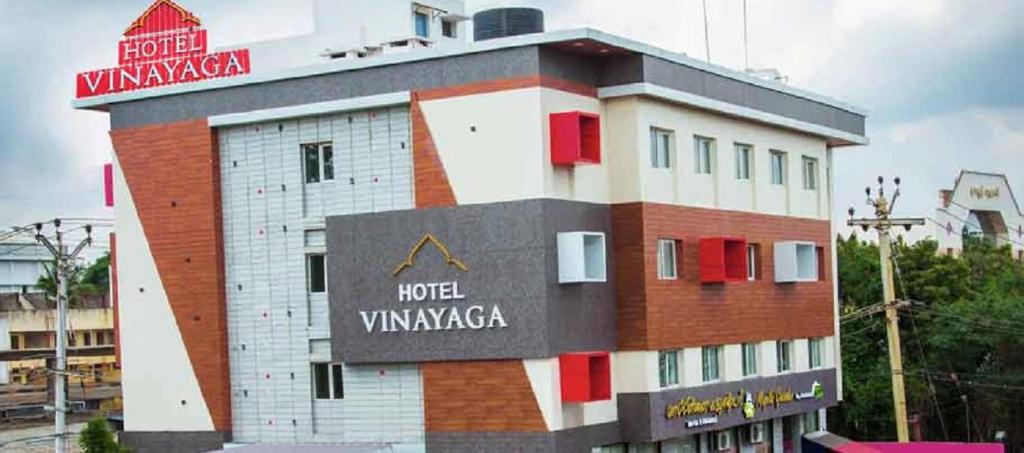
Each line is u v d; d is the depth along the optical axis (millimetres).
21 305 115188
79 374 57469
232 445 43875
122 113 46000
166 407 45188
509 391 39656
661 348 42406
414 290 40969
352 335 41938
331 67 42125
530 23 43750
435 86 40625
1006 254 102062
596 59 41594
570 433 39781
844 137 55469
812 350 54469
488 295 39844
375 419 41906
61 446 49625
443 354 40562
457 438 40438
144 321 45594
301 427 43375
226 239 44594
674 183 43875
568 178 40219
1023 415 72562
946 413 73938
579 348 40375
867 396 71125
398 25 53906
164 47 46438
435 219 40625
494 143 39719
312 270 43469
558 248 39625
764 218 49969
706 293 45406
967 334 70812
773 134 50938
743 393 47531
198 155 44562
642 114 41875
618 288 42219
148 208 45500
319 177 43250
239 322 44406
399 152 41625
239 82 43594
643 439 41844
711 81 45125
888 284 54875
